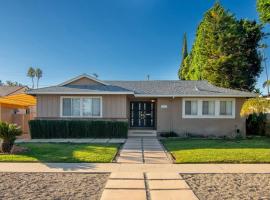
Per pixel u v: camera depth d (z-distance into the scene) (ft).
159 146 48.42
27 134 70.28
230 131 68.44
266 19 78.07
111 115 64.85
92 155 38.45
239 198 21.84
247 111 52.47
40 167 32.50
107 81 81.92
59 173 29.86
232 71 111.04
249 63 113.29
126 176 28.32
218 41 114.11
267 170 31.32
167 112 69.62
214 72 111.86
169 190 23.68
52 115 64.80
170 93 68.80
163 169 31.63
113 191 23.32
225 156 37.45
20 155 38.70
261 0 77.20
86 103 65.00
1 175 28.94
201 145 49.06
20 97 77.97
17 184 25.58
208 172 30.30
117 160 36.55
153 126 75.10
